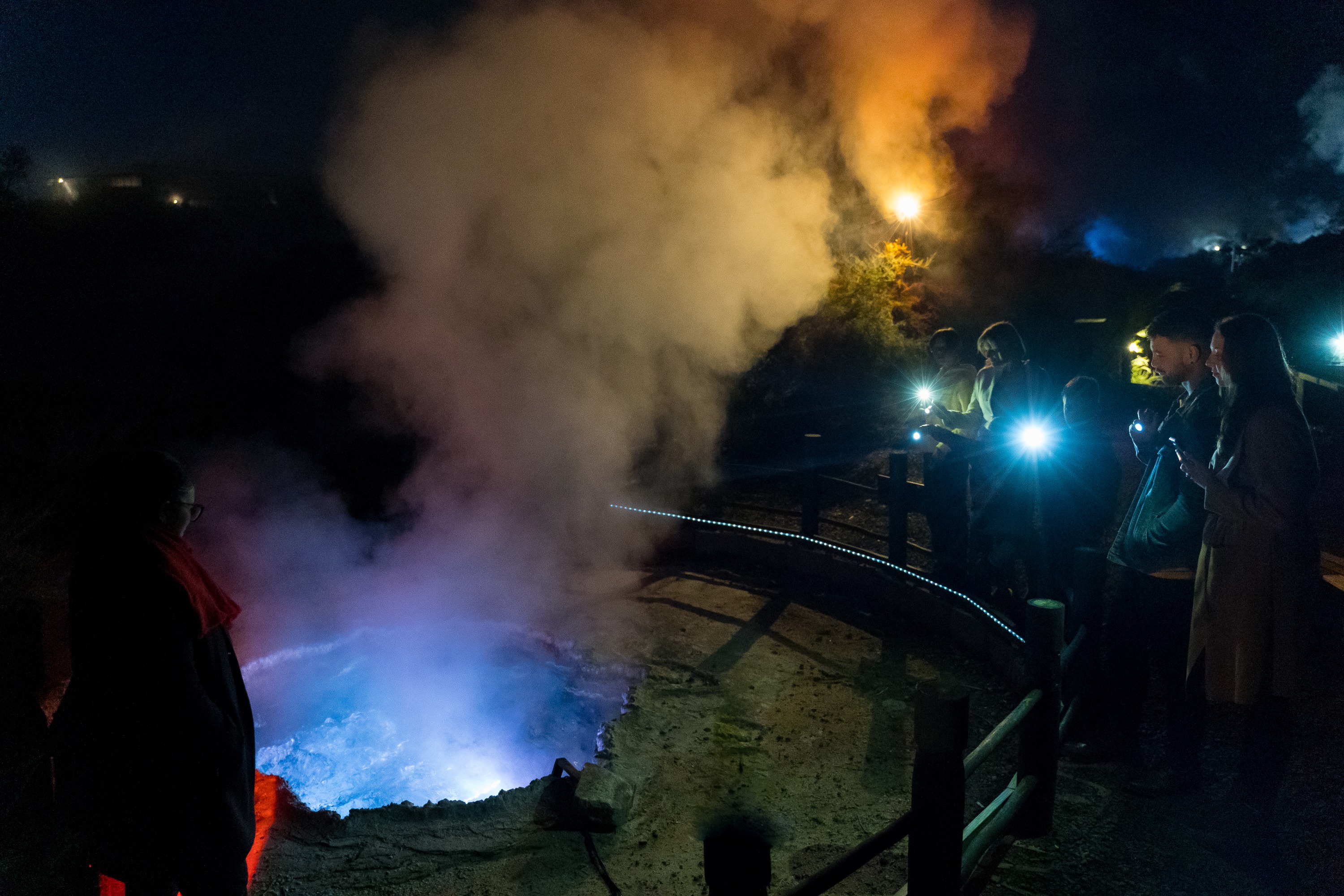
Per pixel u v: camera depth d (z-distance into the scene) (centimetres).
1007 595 519
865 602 580
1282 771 284
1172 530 309
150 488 210
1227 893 264
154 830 205
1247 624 273
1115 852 288
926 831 224
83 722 202
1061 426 470
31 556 565
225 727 207
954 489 533
